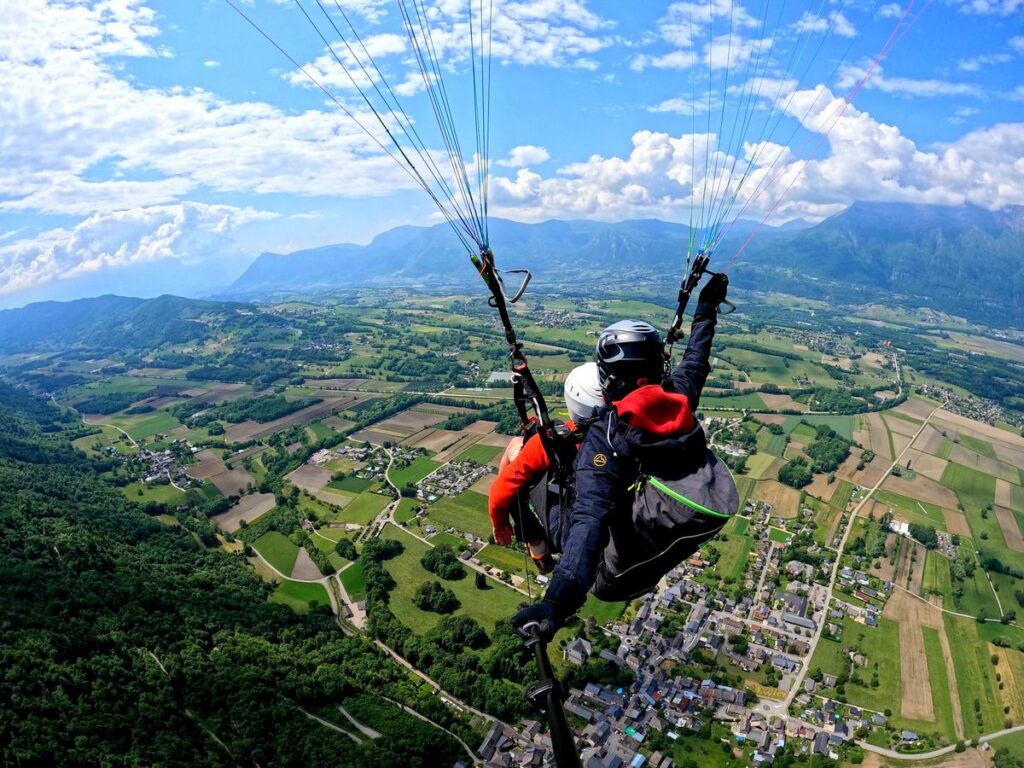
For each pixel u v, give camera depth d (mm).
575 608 3619
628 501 4078
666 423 3922
